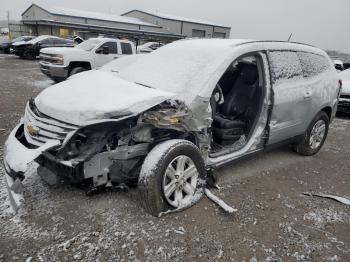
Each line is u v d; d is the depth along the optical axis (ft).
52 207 10.67
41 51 37.32
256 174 14.55
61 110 10.10
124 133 10.23
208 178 12.17
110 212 10.58
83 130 9.80
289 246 9.66
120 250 8.96
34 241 9.10
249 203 11.87
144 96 10.59
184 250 9.13
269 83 13.14
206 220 10.55
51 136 9.92
